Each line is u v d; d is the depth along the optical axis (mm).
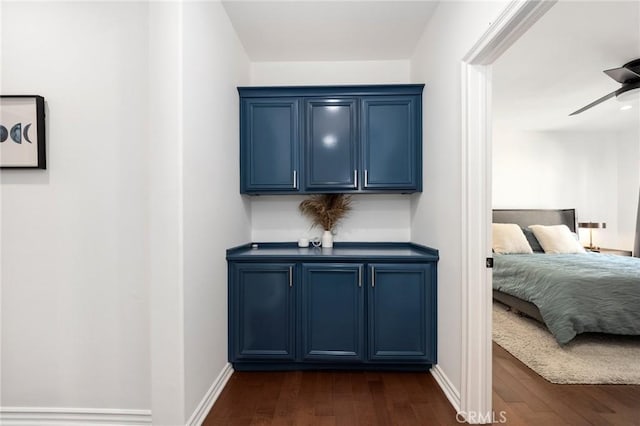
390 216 2916
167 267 1544
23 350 1725
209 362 1902
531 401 1927
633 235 4926
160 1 1537
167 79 1540
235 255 2246
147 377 1687
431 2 2154
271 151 2594
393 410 1818
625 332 2629
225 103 2219
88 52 1701
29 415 1717
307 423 1703
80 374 1713
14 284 1725
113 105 1699
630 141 4953
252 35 2531
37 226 1716
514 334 3006
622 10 2107
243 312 2275
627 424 1710
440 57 2133
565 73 3080
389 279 2250
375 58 2906
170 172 1542
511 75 3119
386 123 2564
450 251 1961
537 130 5043
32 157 1681
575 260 3604
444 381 2043
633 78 2811
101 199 1704
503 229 4352
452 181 1925
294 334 2287
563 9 2107
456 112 1857
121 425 1683
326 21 2357
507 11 1322
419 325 2234
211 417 1764
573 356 2521
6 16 1711
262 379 2201
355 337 2260
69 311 1713
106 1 1699
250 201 2926
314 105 2588
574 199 5082
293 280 2283
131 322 1695
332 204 2812
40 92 1707
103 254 1703
